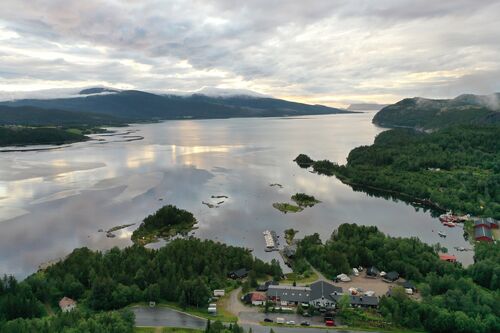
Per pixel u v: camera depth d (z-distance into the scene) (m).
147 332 122.38
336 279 163.25
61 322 118.12
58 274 155.00
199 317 133.00
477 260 186.25
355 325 129.88
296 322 131.50
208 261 167.25
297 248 194.12
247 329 126.12
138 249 176.50
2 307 127.50
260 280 164.25
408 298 140.25
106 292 139.62
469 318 126.31
